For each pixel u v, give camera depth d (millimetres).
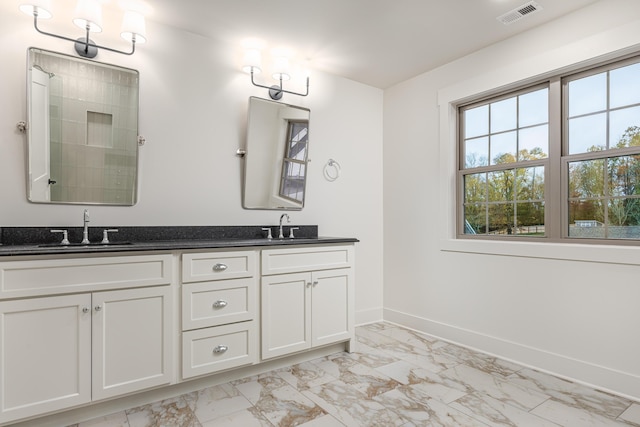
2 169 2014
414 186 3436
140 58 2428
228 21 2482
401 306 3527
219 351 2164
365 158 3652
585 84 2387
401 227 3559
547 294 2457
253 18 2445
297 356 2578
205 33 2645
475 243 2896
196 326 2090
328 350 2750
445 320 3115
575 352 2305
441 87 3205
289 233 3084
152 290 1954
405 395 2096
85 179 2234
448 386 2213
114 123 2320
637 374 2049
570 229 2443
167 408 1937
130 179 2375
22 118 2061
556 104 2500
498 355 2711
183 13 2381
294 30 2609
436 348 2895
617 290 2135
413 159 3453
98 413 1854
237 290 2248
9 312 1605
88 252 1772
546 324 2455
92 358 1782
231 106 2801
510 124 2820
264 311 2348
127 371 1876
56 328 1706
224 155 2764
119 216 2346
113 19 2332
